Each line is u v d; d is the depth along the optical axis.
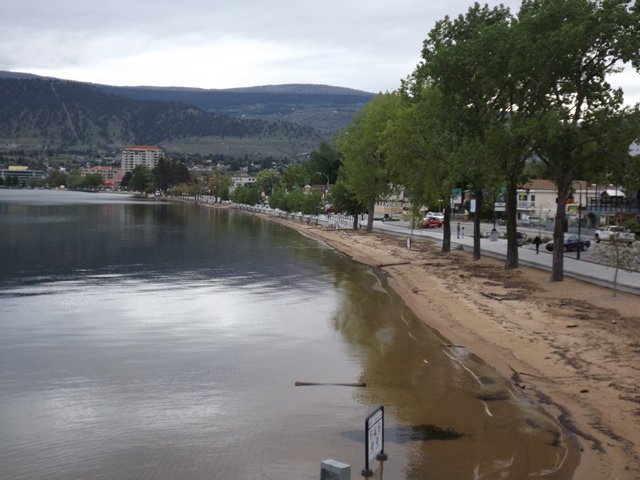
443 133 46.81
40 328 27.31
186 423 16.41
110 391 18.97
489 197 53.34
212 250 63.22
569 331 25.48
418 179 49.19
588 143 34.56
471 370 21.12
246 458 14.32
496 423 16.25
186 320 29.19
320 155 156.75
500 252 51.41
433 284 38.97
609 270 39.41
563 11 33.38
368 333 26.72
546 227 79.12
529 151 35.44
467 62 38.09
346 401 18.11
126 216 125.12
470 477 13.17
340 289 38.75
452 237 68.88
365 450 13.49
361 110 83.06
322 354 23.31
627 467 13.53
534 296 33.31
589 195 95.06
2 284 39.56
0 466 13.91
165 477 13.40
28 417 16.81
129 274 44.88
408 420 16.55
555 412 16.97
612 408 17.11
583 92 34.22
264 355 23.17
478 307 30.92
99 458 14.32
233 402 18.03
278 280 42.56
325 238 79.06
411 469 13.58
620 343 23.41
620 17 31.97
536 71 34.44
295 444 15.09
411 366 21.73
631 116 32.69
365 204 87.94
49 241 68.38
